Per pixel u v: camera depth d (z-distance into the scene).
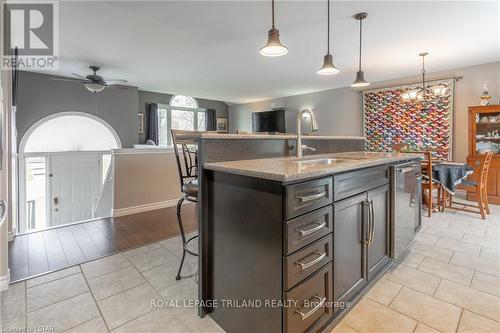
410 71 5.02
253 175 1.27
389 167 2.04
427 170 3.67
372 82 5.91
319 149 2.63
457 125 4.85
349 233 1.59
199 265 1.61
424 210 3.88
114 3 2.61
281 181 1.16
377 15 2.87
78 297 1.81
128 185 3.82
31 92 5.26
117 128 6.32
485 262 2.28
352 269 1.64
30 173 5.11
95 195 5.76
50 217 5.31
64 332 1.49
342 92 6.50
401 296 1.80
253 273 1.33
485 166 3.61
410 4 2.64
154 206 4.06
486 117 4.31
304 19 2.96
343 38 3.47
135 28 3.18
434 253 2.46
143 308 1.70
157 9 2.74
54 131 5.68
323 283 1.39
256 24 3.09
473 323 1.53
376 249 1.92
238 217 1.40
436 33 3.33
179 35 3.39
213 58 4.31
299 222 1.22
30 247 2.65
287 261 1.17
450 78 4.86
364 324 1.54
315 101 7.07
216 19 2.96
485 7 2.70
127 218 3.62
